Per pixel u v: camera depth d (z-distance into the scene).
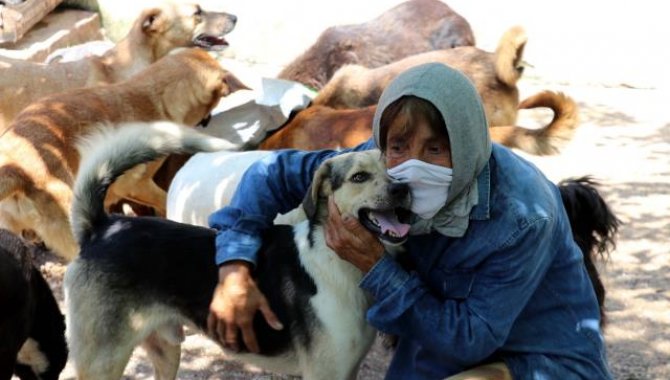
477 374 4.46
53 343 6.70
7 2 14.53
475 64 9.71
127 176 9.00
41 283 6.57
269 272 5.10
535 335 4.54
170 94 9.34
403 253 4.53
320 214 5.05
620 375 7.16
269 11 16.94
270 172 5.09
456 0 16.59
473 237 4.26
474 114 3.98
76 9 16.95
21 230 8.45
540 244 4.23
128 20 17.03
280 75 12.33
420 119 3.99
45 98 8.74
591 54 16.44
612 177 11.86
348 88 9.79
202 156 7.58
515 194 4.25
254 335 5.13
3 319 6.03
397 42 12.37
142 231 5.55
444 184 4.09
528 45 16.55
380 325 4.43
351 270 4.98
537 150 8.29
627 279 8.90
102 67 11.21
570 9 16.41
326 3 16.88
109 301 5.48
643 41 16.30
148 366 7.34
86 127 8.59
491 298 4.26
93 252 5.55
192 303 5.37
